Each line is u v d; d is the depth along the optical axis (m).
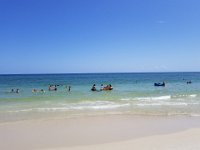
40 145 10.70
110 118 16.48
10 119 16.05
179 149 9.56
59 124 14.66
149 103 23.69
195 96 29.84
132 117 16.88
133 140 11.20
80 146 10.46
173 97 28.78
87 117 16.75
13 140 11.42
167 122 15.35
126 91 37.28
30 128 13.67
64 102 24.34
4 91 37.50
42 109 19.95
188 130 13.12
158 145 10.26
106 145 10.52
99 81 76.56
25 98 27.78
